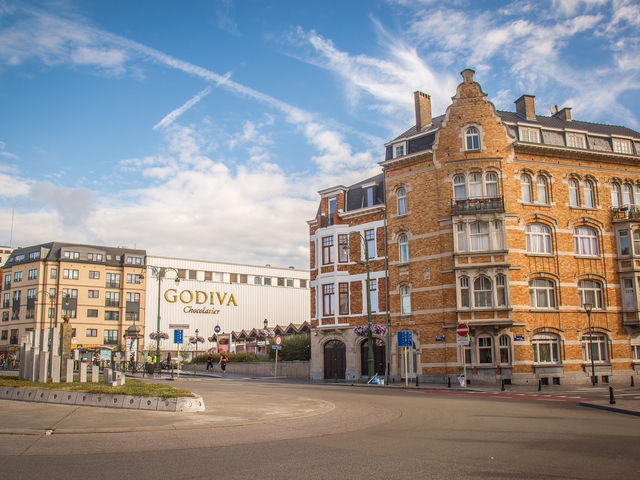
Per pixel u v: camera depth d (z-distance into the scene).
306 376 43.84
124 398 15.20
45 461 8.79
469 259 34.22
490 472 8.12
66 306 80.12
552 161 36.34
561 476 7.89
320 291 42.50
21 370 21.94
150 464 8.60
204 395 20.45
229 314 87.69
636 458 9.17
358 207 42.16
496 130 35.66
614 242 36.72
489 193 35.25
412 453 9.52
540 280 34.97
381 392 25.55
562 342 34.28
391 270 38.31
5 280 86.88
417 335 36.06
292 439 11.02
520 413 16.03
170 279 84.62
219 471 8.14
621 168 37.78
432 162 36.72
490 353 33.66
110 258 84.75
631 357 35.59
